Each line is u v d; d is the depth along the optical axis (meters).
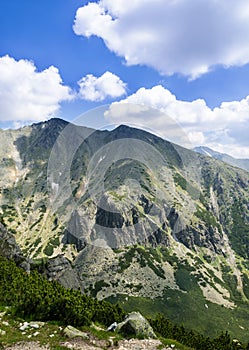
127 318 28.02
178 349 24.48
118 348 23.55
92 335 25.59
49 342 23.42
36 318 28.53
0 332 24.89
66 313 27.89
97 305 35.12
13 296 34.50
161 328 39.00
